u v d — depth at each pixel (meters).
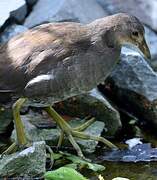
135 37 9.83
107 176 9.66
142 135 10.77
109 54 9.62
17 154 9.32
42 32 9.73
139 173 9.75
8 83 9.50
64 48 9.47
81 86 9.58
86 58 9.49
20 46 9.65
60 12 12.29
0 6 11.98
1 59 9.62
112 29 9.64
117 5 13.31
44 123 10.51
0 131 10.52
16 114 9.61
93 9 12.95
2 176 9.27
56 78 9.40
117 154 10.19
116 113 10.60
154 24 13.16
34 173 9.32
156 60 12.56
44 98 9.52
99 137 10.22
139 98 10.88
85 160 9.93
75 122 10.60
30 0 12.55
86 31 9.61
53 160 9.82
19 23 12.12
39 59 9.44
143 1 13.36
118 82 11.01
